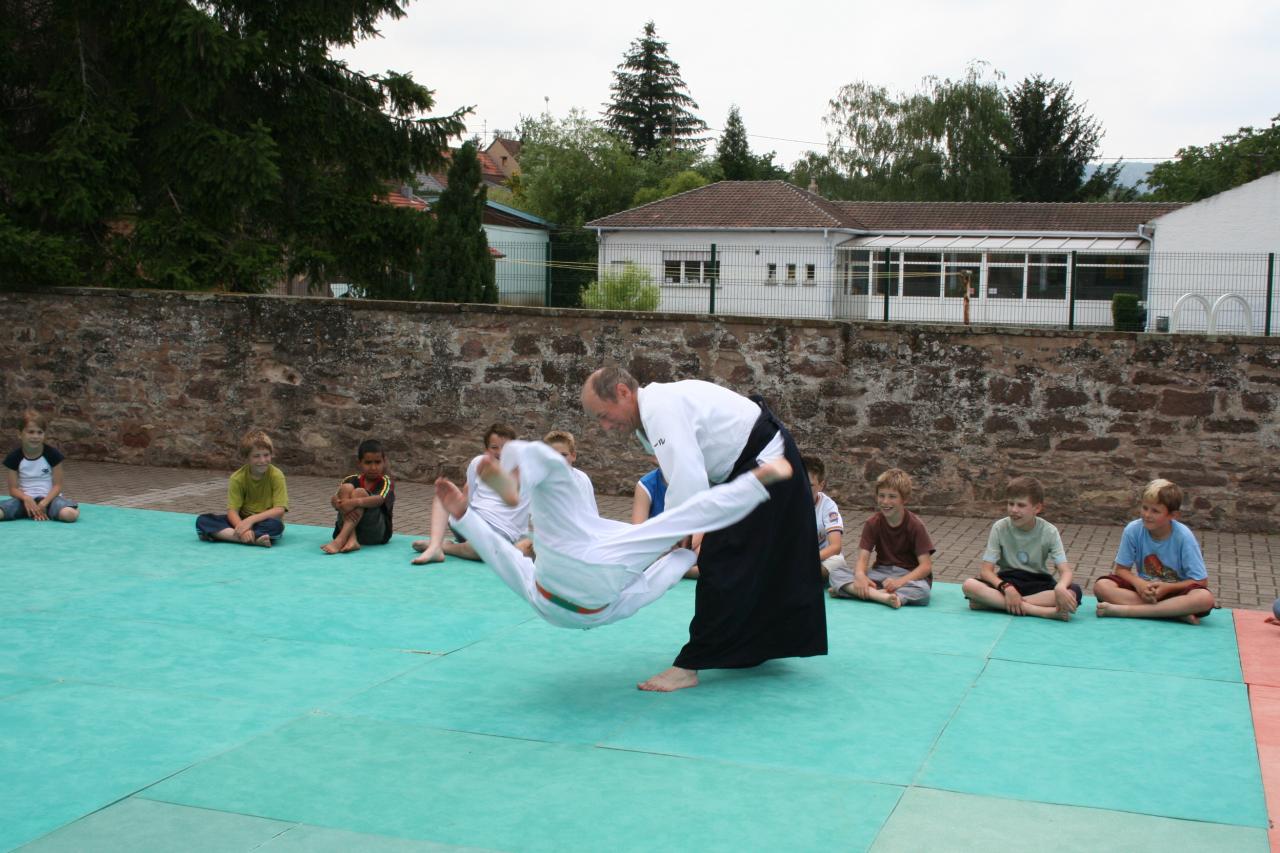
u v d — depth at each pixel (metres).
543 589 4.50
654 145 79.75
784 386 10.96
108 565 7.56
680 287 25.05
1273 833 3.51
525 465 4.04
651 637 6.01
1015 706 4.83
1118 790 3.86
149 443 12.52
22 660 5.30
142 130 14.74
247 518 8.45
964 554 8.77
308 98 15.77
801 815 3.62
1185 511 10.06
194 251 14.48
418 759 4.10
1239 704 4.88
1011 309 33.31
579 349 11.39
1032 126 66.12
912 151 62.72
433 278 21.62
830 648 5.80
